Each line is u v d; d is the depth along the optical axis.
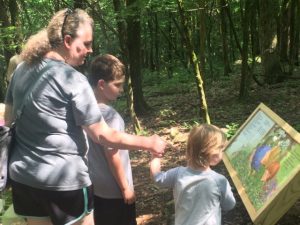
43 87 2.50
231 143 4.21
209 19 15.80
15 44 10.66
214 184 2.87
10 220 3.48
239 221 4.05
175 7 9.84
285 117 8.06
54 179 2.49
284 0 13.38
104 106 3.01
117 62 3.06
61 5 12.91
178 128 8.81
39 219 2.65
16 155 2.60
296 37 12.91
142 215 4.73
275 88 10.92
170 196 5.13
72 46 2.61
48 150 2.51
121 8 8.86
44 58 2.60
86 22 2.65
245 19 9.66
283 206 2.93
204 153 2.88
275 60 11.53
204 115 5.91
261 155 3.47
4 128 2.64
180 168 3.06
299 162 2.86
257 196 3.14
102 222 3.15
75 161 2.56
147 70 21.47
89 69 3.12
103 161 3.06
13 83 2.71
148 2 9.22
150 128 9.34
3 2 11.47
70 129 2.54
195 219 2.85
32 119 2.53
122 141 2.60
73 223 2.60
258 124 3.93
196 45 17.77
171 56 20.69
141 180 6.08
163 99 12.55
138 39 10.57
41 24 13.46
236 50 20.55
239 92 10.70
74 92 2.49
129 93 8.72
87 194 2.64
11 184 2.66
